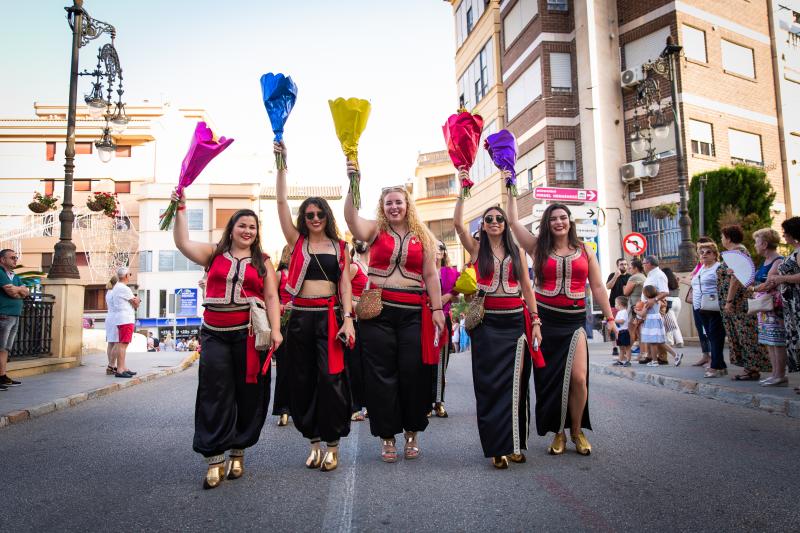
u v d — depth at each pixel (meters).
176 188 4.21
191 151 4.14
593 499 3.61
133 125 42.59
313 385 4.48
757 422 5.80
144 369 12.19
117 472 4.46
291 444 5.38
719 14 20.47
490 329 4.54
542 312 4.88
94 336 16.53
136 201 42.22
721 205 16.66
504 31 23.86
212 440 3.96
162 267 41.03
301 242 4.56
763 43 21.66
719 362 8.13
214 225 41.69
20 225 39.41
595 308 18.55
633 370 9.30
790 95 22.23
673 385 8.06
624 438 5.25
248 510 3.52
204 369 4.09
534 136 21.28
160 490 3.96
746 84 20.88
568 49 20.70
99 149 14.58
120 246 39.25
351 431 5.90
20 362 10.62
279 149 4.47
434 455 4.81
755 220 15.76
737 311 7.73
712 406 6.72
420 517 3.35
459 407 7.17
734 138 20.38
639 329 10.58
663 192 18.91
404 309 4.65
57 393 8.34
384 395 4.58
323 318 4.43
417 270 4.74
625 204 19.55
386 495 3.77
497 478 4.09
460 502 3.60
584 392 4.71
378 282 4.73
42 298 11.95
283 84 4.47
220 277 4.19
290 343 4.46
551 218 4.91
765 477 4.00
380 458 4.75
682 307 14.02
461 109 4.96
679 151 14.57
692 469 4.22
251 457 4.88
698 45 19.86
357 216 4.69
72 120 12.51
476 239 5.04
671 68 14.80
